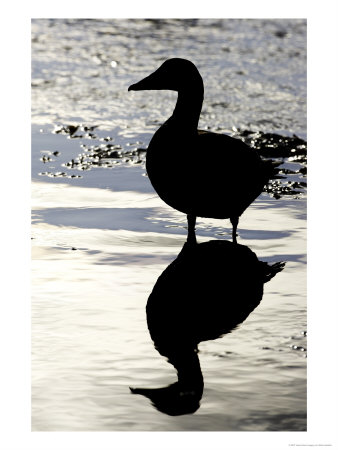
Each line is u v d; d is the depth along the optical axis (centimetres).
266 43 1972
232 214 955
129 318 725
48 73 1702
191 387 601
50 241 913
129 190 1094
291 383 608
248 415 562
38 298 761
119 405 578
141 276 820
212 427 547
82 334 693
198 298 769
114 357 650
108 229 958
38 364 641
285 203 1058
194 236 945
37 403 584
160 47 1909
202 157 933
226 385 604
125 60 1797
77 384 608
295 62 1812
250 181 954
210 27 2127
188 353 658
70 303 754
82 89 1602
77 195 1070
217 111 1461
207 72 1712
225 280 812
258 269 841
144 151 1257
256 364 638
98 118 1427
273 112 1462
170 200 959
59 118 1419
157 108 1502
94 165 1190
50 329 702
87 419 561
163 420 555
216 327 709
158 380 613
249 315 733
